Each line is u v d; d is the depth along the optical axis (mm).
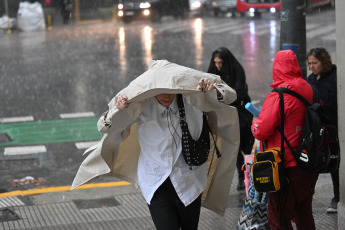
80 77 21172
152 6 39875
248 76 20062
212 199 5984
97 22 43344
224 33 32406
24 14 39125
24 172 10914
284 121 5645
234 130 5574
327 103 7707
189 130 5383
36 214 8234
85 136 13469
